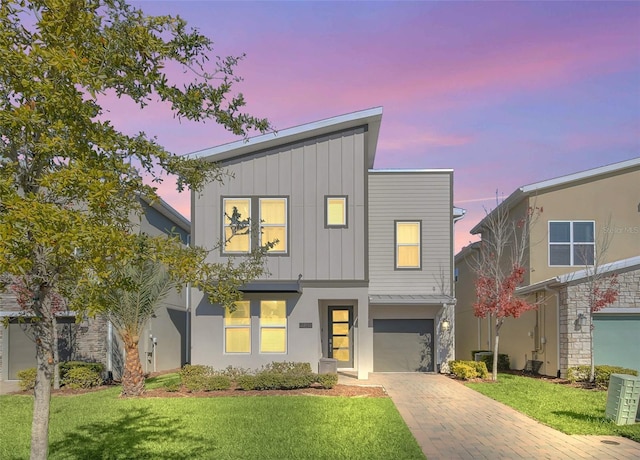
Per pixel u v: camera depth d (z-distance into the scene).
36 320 4.96
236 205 16.34
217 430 9.11
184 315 24.28
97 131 4.66
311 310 16.11
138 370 13.23
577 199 19.14
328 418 10.11
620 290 16.61
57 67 4.08
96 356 16.89
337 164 16.38
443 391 14.09
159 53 5.17
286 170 16.38
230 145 15.93
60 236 3.91
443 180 19.42
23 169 4.82
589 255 18.83
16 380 17.47
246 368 16.00
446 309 18.89
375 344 19.09
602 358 16.52
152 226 19.91
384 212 19.34
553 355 17.48
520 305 16.22
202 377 13.86
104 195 4.25
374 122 16.48
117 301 12.82
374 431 9.06
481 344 24.89
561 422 9.93
